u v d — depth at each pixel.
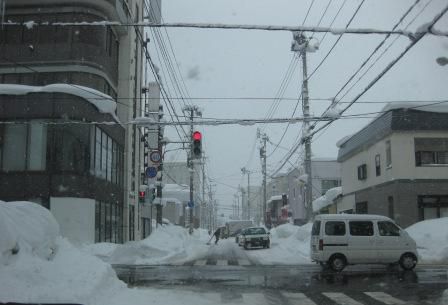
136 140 38.12
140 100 38.69
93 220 27.34
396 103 29.22
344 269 20.75
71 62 29.25
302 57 28.61
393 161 29.27
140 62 39.25
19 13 29.52
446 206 28.91
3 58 29.36
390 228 20.19
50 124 26.58
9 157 26.58
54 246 12.75
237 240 46.22
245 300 12.60
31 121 26.58
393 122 29.02
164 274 18.92
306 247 29.31
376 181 32.59
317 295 13.52
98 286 11.41
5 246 10.59
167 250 28.03
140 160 39.78
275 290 14.43
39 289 10.02
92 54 29.61
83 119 27.05
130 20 34.91
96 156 28.14
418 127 28.98
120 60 35.16
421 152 29.33
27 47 29.44
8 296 9.59
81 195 26.47
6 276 10.00
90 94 27.31
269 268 21.39
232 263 24.33
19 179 26.36
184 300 12.28
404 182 28.92
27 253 11.27
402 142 29.19
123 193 35.06
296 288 14.85
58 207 25.97
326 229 19.95
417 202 28.81
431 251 24.58
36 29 29.56
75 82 29.33
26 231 11.90
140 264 24.06
